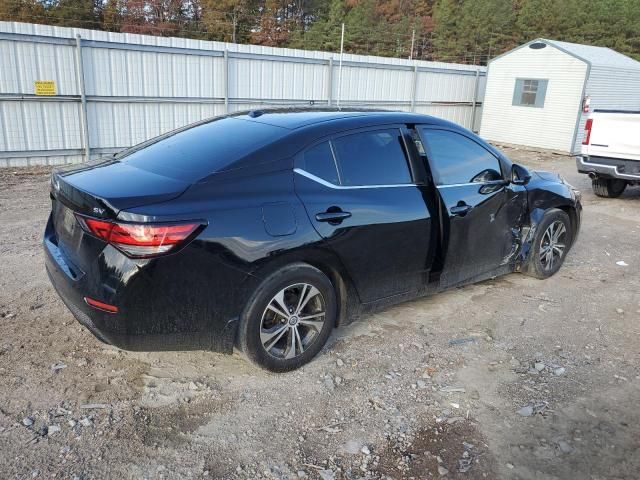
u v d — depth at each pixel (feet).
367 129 12.80
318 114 13.08
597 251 21.89
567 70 54.08
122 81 42.60
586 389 11.55
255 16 144.56
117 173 11.19
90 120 41.88
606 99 55.31
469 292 16.70
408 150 13.46
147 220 9.48
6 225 22.80
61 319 13.73
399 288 13.37
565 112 54.95
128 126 43.91
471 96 67.31
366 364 12.23
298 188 11.28
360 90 57.11
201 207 10.03
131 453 9.13
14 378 11.09
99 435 9.53
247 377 11.53
